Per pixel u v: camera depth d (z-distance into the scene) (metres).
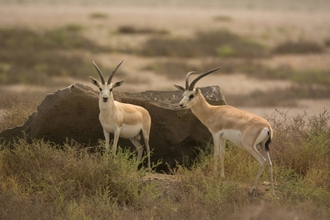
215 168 32.00
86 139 35.28
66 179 29.12
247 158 35.53
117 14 178.00
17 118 39.16
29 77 81.25
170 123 36.34
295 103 70.38
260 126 30.06
